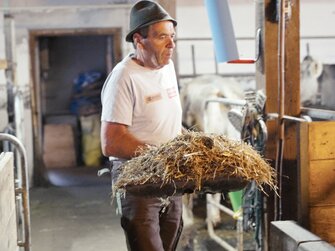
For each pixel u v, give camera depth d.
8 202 2.31
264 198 2.75
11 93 5.56
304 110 2.86
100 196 5.91
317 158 2.38
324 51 5.91
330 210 2.41
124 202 2.31
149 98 2.26
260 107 2.81
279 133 2.70
